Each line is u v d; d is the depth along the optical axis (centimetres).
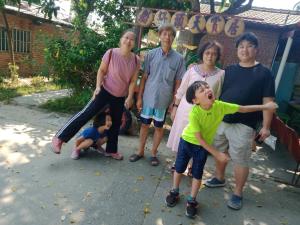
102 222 285
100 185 351
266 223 321
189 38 723
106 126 405
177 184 326
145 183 371
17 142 445
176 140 377
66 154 420
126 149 474
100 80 389
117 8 770
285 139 445
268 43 737
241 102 312
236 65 323
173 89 400
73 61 643
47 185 335
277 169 488
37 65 1133
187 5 649
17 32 1179
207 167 449
